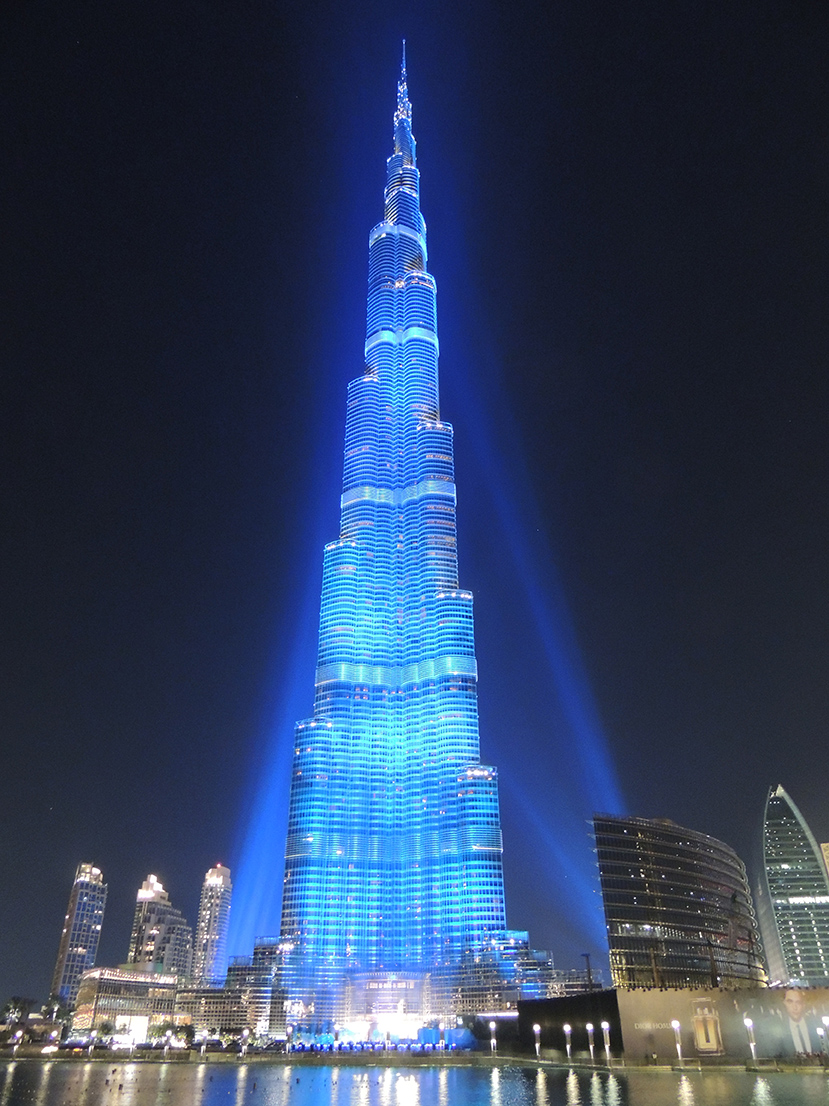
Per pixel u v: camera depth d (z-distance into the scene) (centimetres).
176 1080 17138
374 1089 14650
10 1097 13400
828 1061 14700
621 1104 10412
